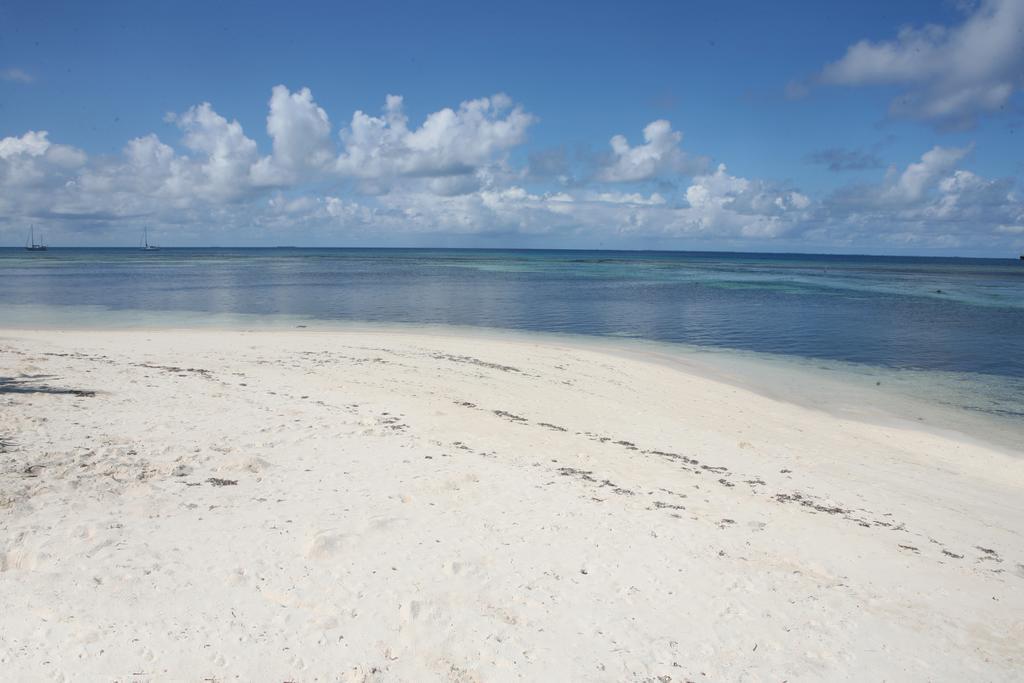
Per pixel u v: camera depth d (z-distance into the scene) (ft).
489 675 18.90
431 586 22.95
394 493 30.96
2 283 196.44
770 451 47.73
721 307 156.56
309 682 17.84
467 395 57.93
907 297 198.80
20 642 18.11
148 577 21.75
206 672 17.75
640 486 36.29
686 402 61.98
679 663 20.34
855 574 27.78
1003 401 68.39
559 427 49.49
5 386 46.37
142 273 260.83
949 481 44.24
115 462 31.37
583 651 20.43
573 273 315.99
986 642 23.59
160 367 60.64
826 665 21.02
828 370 82.38
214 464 32.71
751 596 24.81
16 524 23.93
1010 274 411.54
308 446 37.58
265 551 24.21
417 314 130.62
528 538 27.50
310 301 152.66
